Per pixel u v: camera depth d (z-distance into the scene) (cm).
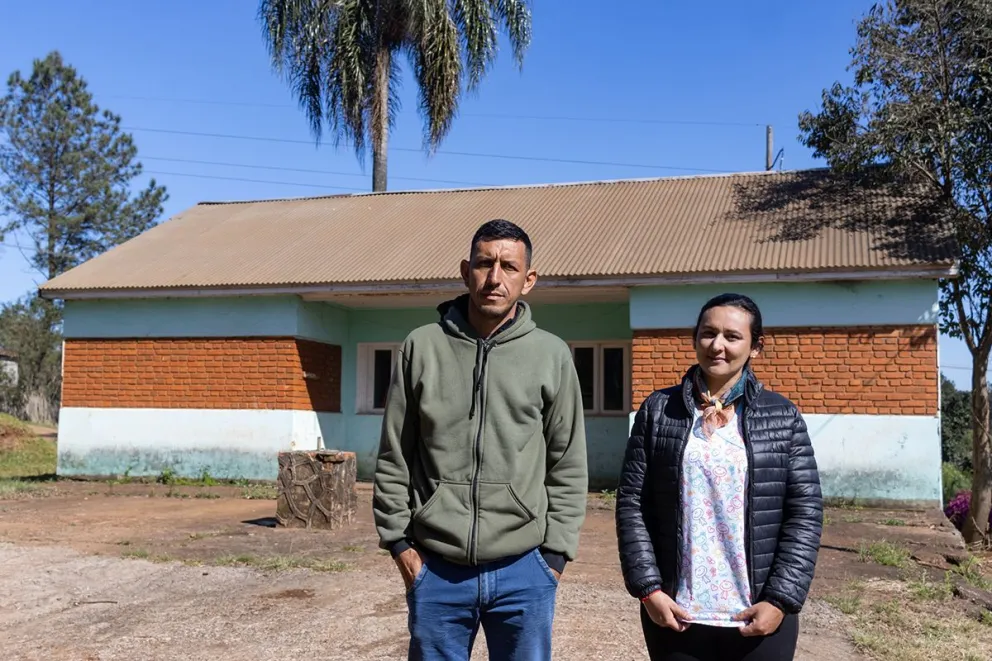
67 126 3284
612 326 1372
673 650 293
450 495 298
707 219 1303
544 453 312
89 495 1224
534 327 315
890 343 1075
